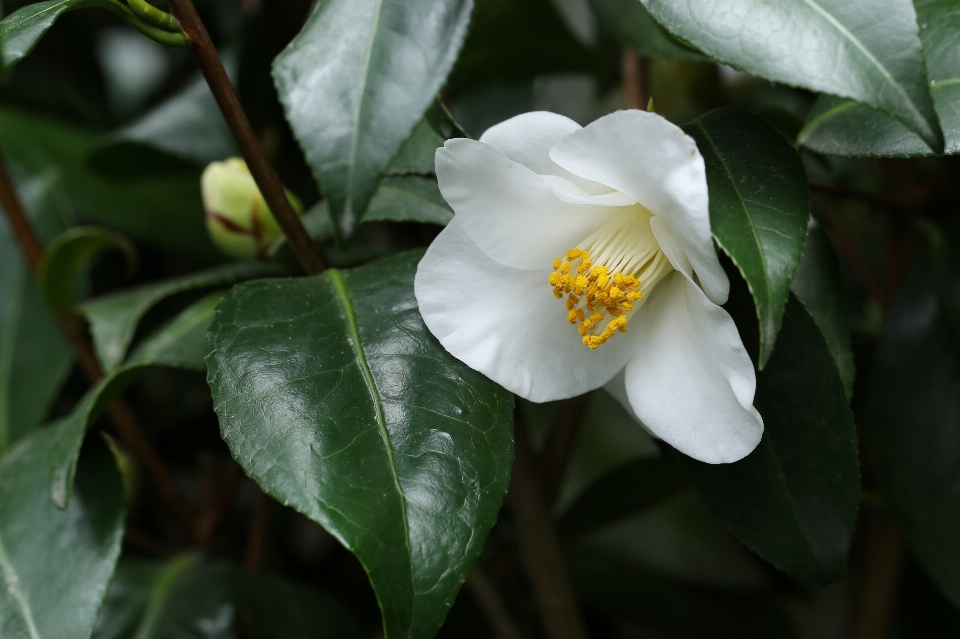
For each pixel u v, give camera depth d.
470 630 0.57
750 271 0.40
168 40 0.42
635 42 0.51
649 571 0.64
